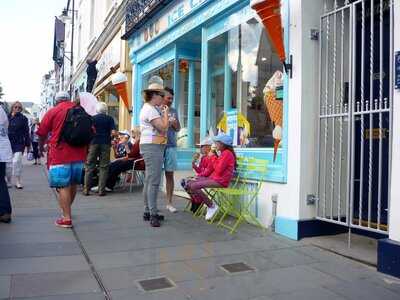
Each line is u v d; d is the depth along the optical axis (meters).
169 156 7.64
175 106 10.14
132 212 7.71
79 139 6.39
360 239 5.68
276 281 4.33
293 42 5.85
